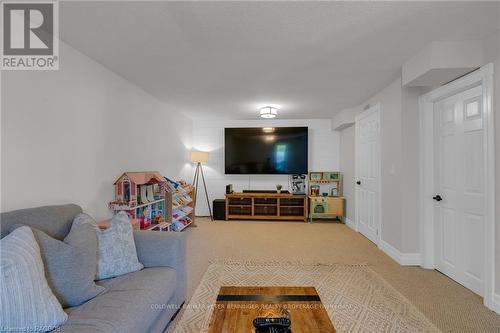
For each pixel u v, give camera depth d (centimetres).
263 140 533
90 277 140
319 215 510
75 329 109
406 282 241
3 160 163
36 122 185
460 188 239
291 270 268
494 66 194
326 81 306
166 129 419
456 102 244
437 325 176
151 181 331
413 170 283
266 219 523
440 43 211
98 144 251
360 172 420
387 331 170
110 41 210
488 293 196
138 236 185
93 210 242
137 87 326
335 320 181
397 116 295
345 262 290
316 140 548
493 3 162
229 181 562
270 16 175
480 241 217
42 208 160
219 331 109
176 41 210
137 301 132
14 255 112
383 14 173
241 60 247
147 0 159
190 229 442
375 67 263
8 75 167
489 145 196
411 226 283
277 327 108
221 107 438
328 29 191
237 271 265
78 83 225
